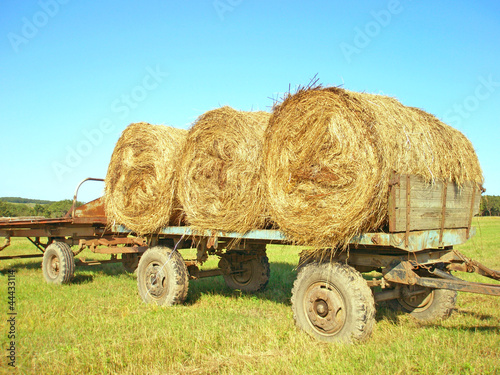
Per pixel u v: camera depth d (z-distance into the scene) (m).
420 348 4.14
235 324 5.27
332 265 4.73
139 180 7.16
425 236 4.72
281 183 5.00
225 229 5.86
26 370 3.80
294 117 4.96
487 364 3.67
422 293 5.63
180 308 6.30
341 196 4.44
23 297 7.09
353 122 4.41
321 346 4.46
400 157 4.36
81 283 8.73
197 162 6.28
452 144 5.21
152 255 6.89
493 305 6.31
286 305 6.53
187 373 3.74
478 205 5.94
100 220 9.41
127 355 4.06
